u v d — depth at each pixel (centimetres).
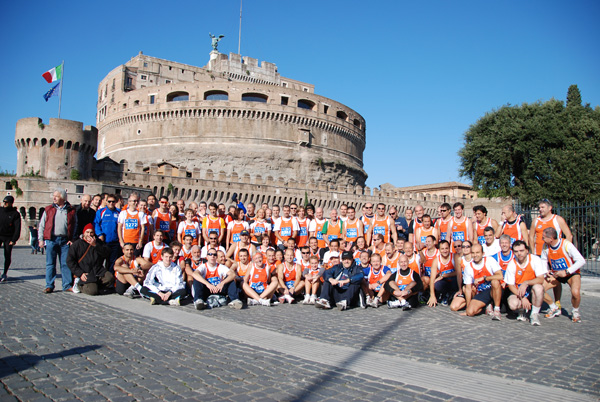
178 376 525
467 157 4450
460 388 501
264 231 1459
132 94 7894
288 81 10144
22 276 1497
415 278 1105
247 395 468
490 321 946
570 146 4038
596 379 548
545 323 934
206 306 1050
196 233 1362
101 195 1364
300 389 488
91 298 1091
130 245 1160
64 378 510
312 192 6144
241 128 7356
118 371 538
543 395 486
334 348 671
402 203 6919
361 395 473
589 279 2014
